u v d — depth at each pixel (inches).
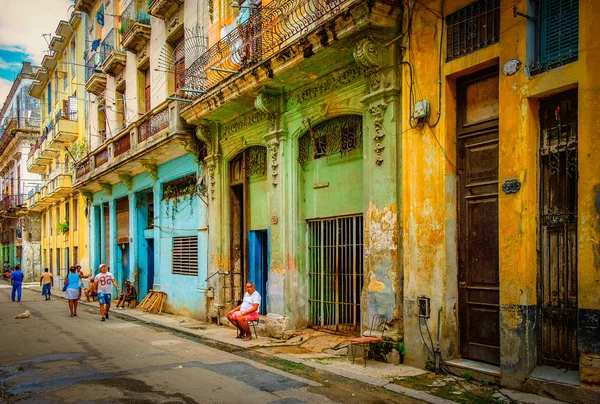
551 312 225.0
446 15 270.4
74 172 978.7
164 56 606.9
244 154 473.7
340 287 362.3
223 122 489.1
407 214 284.4
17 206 1529.3
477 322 259.9
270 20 388.5
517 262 228.7
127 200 781.3
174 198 605.6
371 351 298.2
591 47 206.2
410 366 277.0
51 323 527.2
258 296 396.5
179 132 518.6
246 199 470.9
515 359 227.5
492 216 254.8
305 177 397.7
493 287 252.2
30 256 1542.8
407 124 287.6
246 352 344.2
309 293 391.9
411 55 287.0
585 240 204.4
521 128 230.4
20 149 1616.6
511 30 235.8
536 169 231.8
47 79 1323.8
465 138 269.3
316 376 268.4
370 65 301.0
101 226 895.7
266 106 395.2
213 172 503.2
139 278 719.7
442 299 263.4
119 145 717.9
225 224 490.9
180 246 586.9
